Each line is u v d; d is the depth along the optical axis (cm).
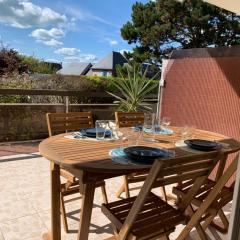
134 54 1141
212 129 367
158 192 312
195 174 170
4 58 800
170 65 430
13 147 450
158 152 188
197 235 236
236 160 167
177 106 418
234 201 129
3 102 491
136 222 173
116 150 194
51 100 531
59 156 175
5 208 257
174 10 1022
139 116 317
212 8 988
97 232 230
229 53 342
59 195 200
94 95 497
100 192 304
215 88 361
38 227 231
